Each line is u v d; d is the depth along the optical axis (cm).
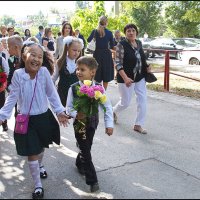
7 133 575
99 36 787
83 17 1489
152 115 689
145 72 564
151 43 1931
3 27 1170
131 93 578
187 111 718
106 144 519
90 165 372
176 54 1280
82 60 381
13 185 391
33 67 348
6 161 457
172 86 997
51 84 369
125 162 453
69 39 479
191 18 2142
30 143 349
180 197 365
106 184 391
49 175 413
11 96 357
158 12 3108
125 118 662
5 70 513
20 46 515
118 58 552
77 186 387
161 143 527
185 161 459
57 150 494
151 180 403
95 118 380
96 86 362
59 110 369
